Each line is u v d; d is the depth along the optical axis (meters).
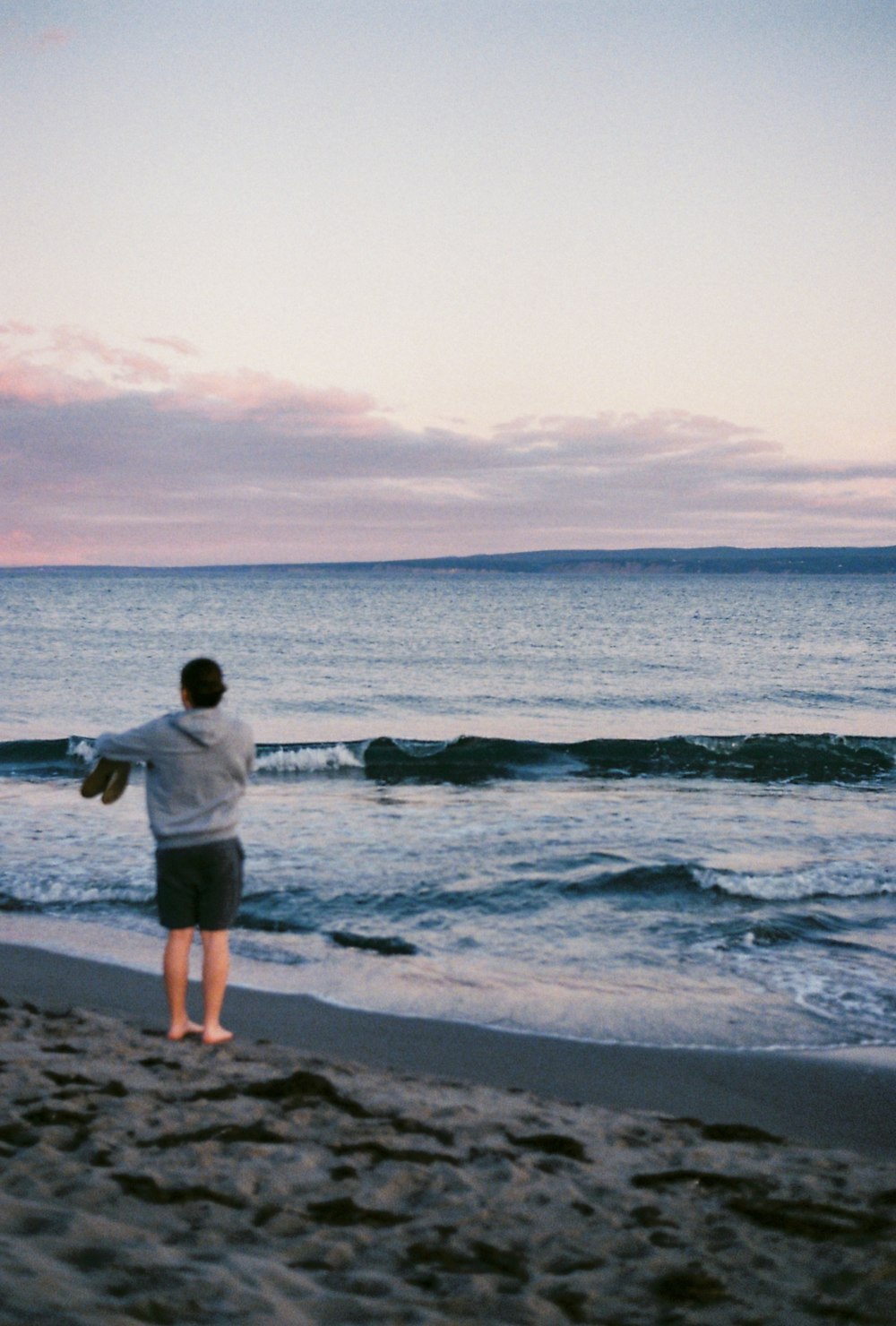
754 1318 2.59
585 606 89.81
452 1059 5.02
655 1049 5.23
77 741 16.06
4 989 5.88
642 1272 2.83
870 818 11.81
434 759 16.47
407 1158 3.56
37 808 11.55
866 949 7.00
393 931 7.26
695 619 66.94
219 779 4.64
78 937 7.01
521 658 35.81
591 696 25.16
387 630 52.00
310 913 7.63
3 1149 3.41
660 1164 3.70
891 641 46.91
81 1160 3.36
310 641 42.59
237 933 7.19
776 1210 3.26
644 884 8.41
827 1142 4.18
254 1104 4.02
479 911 7.74
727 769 16.12
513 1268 2.82
